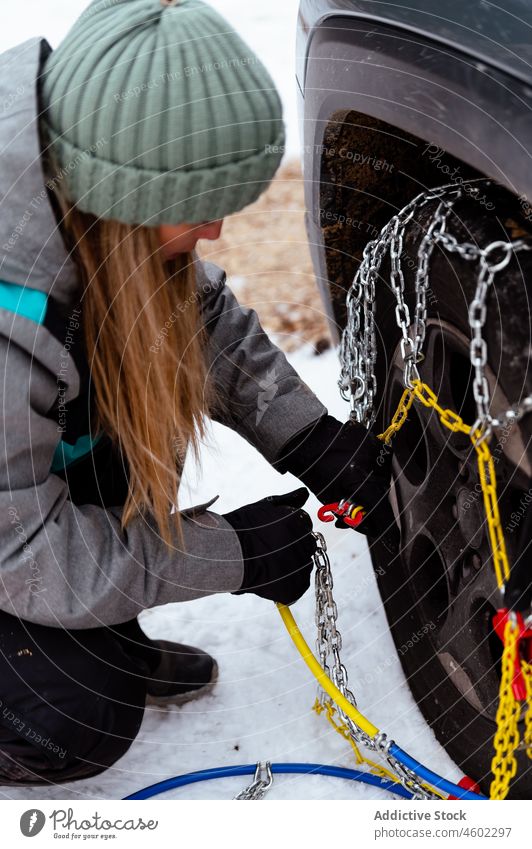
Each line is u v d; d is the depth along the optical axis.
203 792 1.24
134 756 1.31
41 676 1.12
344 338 1.28
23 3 3.26
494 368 0.89
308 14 1.18
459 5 0.94
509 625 0.84
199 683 1.38
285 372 1.28
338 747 1.28
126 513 1.10
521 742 1.02
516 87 0.84
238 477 1.83
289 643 1.47
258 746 1.30
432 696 1.26
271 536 1.17
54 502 1.04
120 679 1.15
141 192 0.88
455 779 1.21
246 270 2.26
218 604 1.56
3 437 0.96
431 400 1.07
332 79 1.09
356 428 1.26
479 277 0.88
